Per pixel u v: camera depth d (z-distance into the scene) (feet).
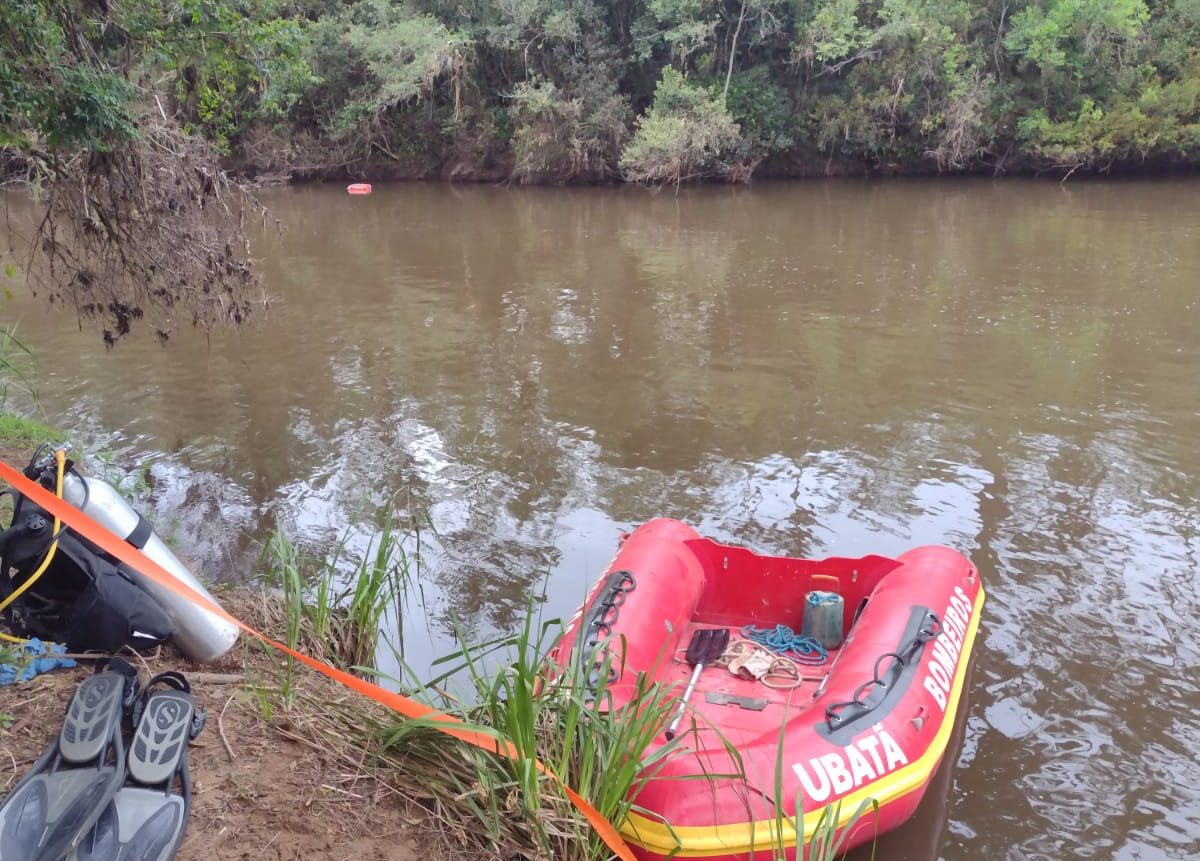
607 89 96.89
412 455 25.16
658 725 10.85
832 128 94.07
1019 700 14.87
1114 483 22.95
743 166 94.32
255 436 26.50
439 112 102.06
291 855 8.36
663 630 14.67
